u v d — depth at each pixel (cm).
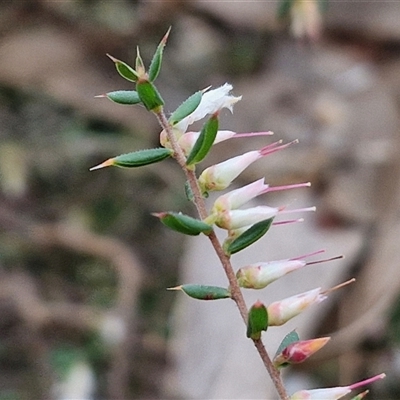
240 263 47
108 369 46
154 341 46
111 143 56
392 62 57
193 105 30
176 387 44
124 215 53
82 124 57
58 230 51
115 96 30
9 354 47
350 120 53
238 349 43
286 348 30
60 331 48
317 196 50
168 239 52
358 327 44
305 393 30
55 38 59
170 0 58
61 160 56
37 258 51
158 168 55
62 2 60
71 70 58
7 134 56
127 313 47
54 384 45
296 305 30
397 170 49
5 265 51
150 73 30
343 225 48
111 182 55
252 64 59
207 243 48
